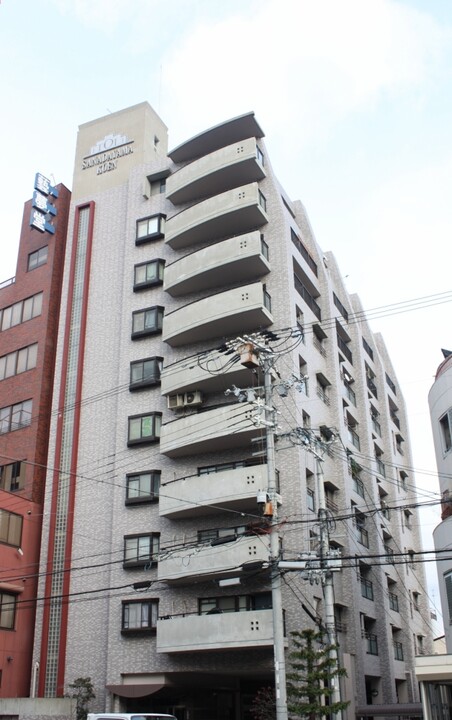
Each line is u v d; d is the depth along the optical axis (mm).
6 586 35906
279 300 36625
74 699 30969
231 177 39875
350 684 33375
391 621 43750
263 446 33844
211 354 35500
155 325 39125
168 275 39125
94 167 46875
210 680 34312
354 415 45469
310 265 43000
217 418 33688
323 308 43219
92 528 36906
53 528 38125
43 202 45812
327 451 29266
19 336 44594
